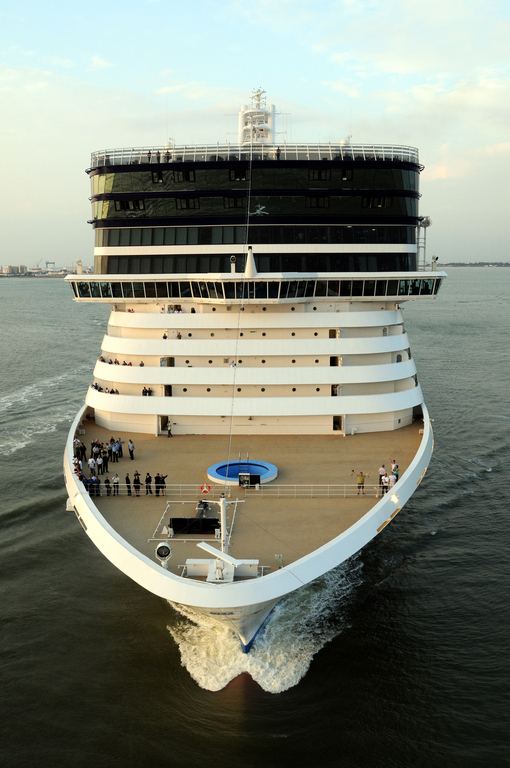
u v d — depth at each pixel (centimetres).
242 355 4219
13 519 4728
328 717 2711
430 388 8950
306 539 2844
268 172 4141
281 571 2541
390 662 3067
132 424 4372
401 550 4209
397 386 4509
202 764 2486
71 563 4094
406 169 4250
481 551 4169
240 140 5431
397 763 2491
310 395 4266
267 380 4166
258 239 4200
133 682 2942
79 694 2873
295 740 2594
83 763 2502
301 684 2906
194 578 2580
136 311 4550
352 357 4338
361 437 4234
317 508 3167
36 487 5312
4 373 10119
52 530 4566
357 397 4191
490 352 12281
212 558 2686
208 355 4234
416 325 17025
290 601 3538
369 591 3700
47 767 2484
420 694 2855
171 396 4322
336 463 3753
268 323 4253
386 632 3303
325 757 2512
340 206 4212
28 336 14700
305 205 4197
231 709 2755
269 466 3597
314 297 4294
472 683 2923
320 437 4234
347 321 4278
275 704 2783
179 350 4256
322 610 3488
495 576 3841
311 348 4216
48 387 9106
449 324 17262
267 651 3091
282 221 4188
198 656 3091
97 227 4450
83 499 3173
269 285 4016
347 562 4009
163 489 3334
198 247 4212
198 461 3812
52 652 3175
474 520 4644
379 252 4272
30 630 3359
